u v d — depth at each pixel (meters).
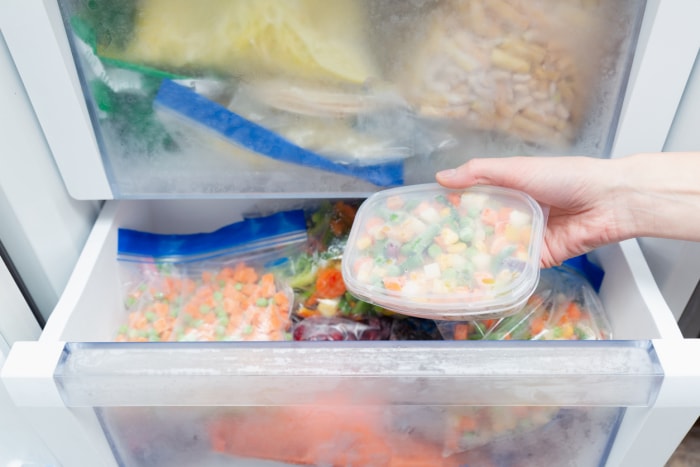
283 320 0.78
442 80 0.64
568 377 0.56
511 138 0.68
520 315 0.74
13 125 0.63
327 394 0.58
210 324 0.77
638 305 0.67
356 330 0.78
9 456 0.77
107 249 0.77
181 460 0.70
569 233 0.71
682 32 0.58
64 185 0.72
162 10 0.60
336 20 0.60
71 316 0.66
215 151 0.69
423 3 0.59
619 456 0.65
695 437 0.97
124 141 0.68
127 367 0.57
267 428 0.64
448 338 0.74
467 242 0.65
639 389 0.57
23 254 0.72
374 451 0.67
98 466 0.68
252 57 0.62
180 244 0.84
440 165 0.70
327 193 0.73
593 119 0.67
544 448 0.67
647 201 0.66
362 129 0.67
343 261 0.66
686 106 0.66
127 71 0.63
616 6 0.59
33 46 0.59
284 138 0.67
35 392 0.58
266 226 0.85
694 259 0.72
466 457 0.68
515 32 0.61
